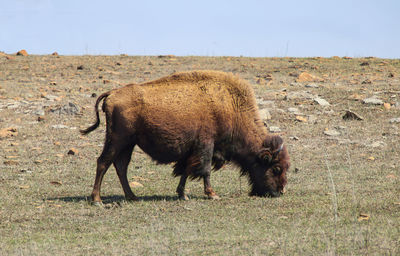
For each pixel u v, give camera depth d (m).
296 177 38.19
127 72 88.00
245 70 88.19
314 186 35.34
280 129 52.66
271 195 33.03
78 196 34.28
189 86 32.12
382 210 28.02
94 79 82.38
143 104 31.28
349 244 21.47
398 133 49.66
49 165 43.41
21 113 60.84
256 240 22.81
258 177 33.16
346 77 78.62
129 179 39.12
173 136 31.30
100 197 33.62
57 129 55.03
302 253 20.48
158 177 40.03
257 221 26.89
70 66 93.81
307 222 26.03
